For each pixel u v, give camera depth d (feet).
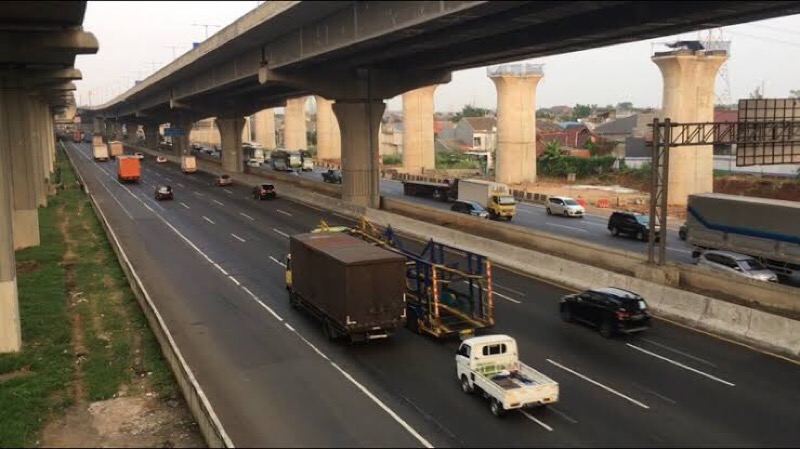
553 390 58.80
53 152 416.05
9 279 78.07
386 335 78.54
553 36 121.80
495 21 107.24
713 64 217.36
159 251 136.77
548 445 53.16
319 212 196.54
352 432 55.72
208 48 191.31
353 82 187.32
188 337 82.12
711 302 86.43
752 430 56.24
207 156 456.86
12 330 78.43
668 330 85.40
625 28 108.68
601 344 79.41
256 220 180.45
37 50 87.97
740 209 122.72
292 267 93.81
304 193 222.48
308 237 92.58
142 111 472.44
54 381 69.15
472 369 63.21
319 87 183.42
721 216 126.62
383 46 146.61
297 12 123.75
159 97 360.48
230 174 309.01
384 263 76.64
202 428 55.98
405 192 262.88
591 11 108.47
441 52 161.38
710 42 216.95
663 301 93.04
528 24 107.55
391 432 55.67
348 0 111.24
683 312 89.35
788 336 76.38
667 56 219.00
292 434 55.36
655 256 134.72
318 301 83.66
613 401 62.39
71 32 86.48
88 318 91.81
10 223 79.82
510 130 312.71
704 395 63.87
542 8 98.89
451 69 188.03
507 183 315.37
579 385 66.44
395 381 67.41
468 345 64.49
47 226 170.50
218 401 62.54
